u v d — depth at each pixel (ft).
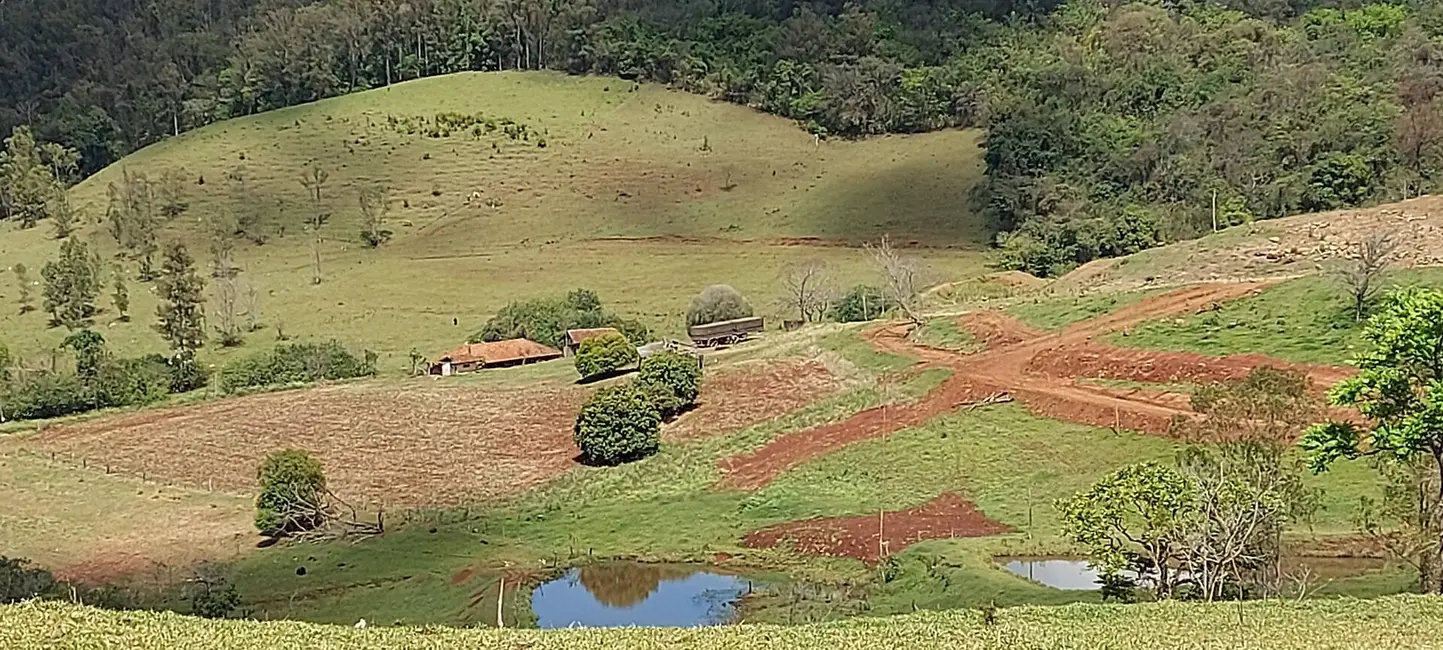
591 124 640.99
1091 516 129.39
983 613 107.86
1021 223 452.76
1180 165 436.76
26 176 580.71
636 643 90.12
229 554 198.39
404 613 161.79
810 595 157.07
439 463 242.78
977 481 196.65
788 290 401.29
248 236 529.45
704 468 220.23
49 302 440.04
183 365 357.00
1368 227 304.09
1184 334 236.84
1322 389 192.95
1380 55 514.68
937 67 639.35
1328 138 416.87
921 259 438.81
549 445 248.73
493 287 452.76
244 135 635.66
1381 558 139.03
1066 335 256.52
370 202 556.10
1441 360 112.68
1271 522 127.24
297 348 365.20
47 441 285.43
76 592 173.99
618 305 418.72
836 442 222.48
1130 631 97.81
